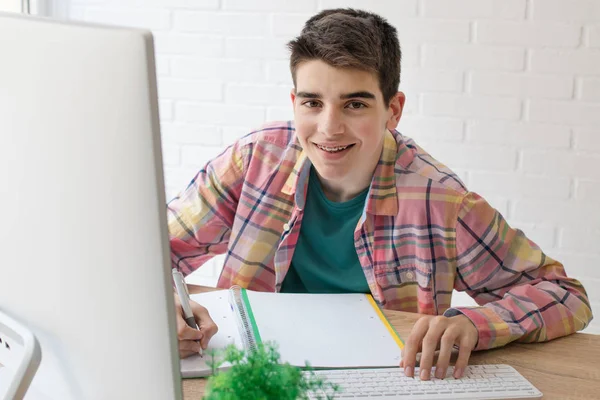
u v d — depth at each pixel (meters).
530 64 2.28
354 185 1.39
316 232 1.43
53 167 0.65
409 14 2.31
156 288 0.63
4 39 0.65
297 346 1.12
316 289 1.45
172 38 2.48
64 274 0.68
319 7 2.37
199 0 2.44
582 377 1.08
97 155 0.62
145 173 0.60
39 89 0.63
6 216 0.70
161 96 2.52
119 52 0.59
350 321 1.22
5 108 0.66
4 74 0.65
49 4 2.53
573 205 2.33
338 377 1.03
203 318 1.15
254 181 1.45
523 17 2.25
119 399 0.69
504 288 1.34
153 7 2.47
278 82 2.43
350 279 1.42
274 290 1.47
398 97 1.38
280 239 1.45
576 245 2.35
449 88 2.33
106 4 2.51
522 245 1.34
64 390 0.73
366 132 1.26
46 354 0.72
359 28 1.23
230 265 1.47
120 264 0.64
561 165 2.31
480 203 1.34
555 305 1.23
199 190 1.49
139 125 0.59
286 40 2.40
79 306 0.68
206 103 2.49
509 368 1.09
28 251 0.69
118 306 0.65
